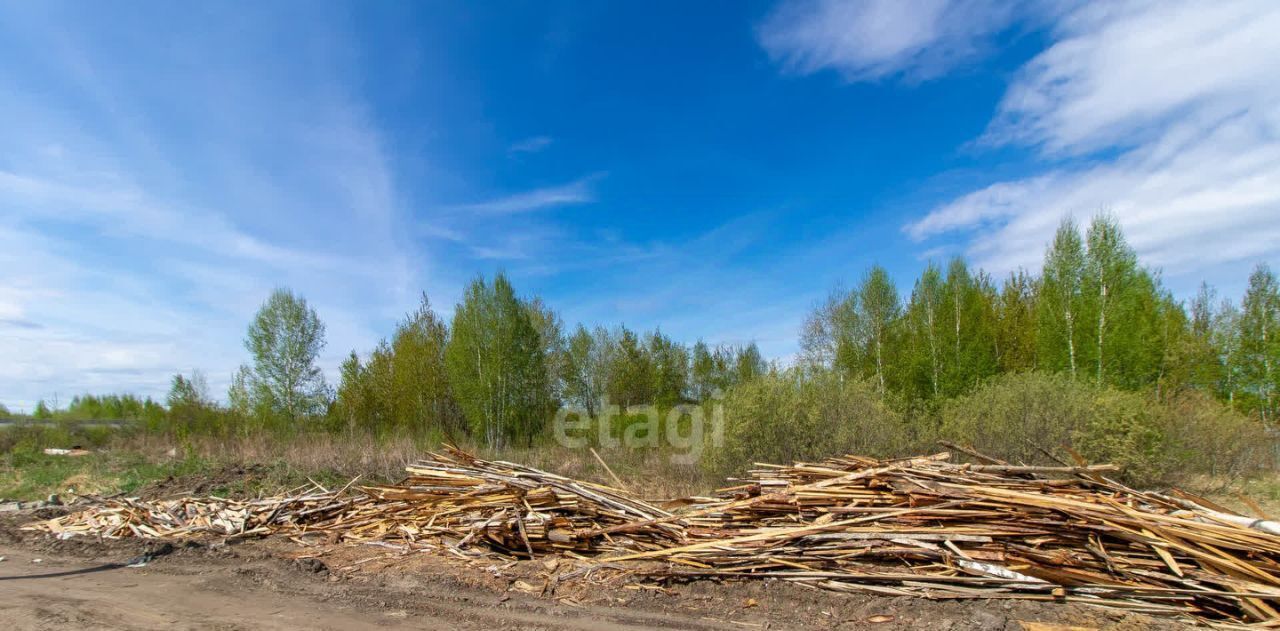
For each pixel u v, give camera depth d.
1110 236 17.94
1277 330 20.95
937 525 6.00
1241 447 12.71
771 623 5.23
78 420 26.72
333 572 6.97
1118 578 5.32
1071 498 5.98
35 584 6.61
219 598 6.07
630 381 25.98
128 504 10.22
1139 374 17.50
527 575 6.60
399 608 5.72
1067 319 18.48
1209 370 21.02
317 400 26.66
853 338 24.02
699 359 30.23
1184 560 5.34
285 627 5.25
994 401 12.49
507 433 23.95
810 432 12.13
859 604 5.45
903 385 22.19
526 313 25.39
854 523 6.21
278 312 26.16
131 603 5.93
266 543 8.45
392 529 8.60
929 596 5.42
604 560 6.76
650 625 5.23
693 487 13.41
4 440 21.16
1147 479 11.12
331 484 13.77
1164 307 23.41
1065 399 11.75
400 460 15.88
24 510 10.98
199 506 10.12
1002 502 5.90
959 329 22.52
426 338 26.52
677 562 6.52
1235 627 4.71
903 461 7.18
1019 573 5.40
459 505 8.57
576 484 8.63
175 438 22.56
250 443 19.98
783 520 6.89
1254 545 5.09
